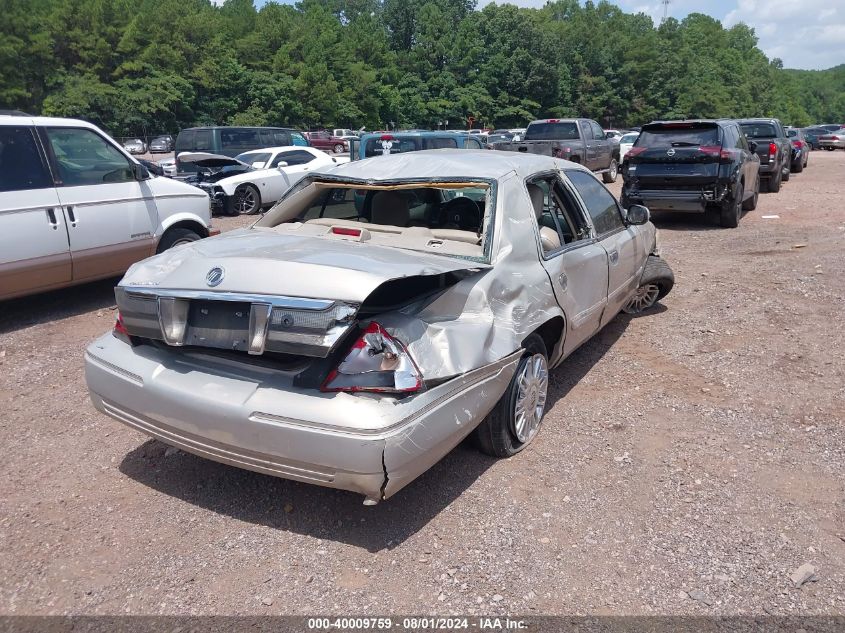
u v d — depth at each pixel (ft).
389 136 38.32
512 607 9.17
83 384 16.87
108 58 178.09
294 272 9.92
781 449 13.44
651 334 20.38
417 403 9.66
